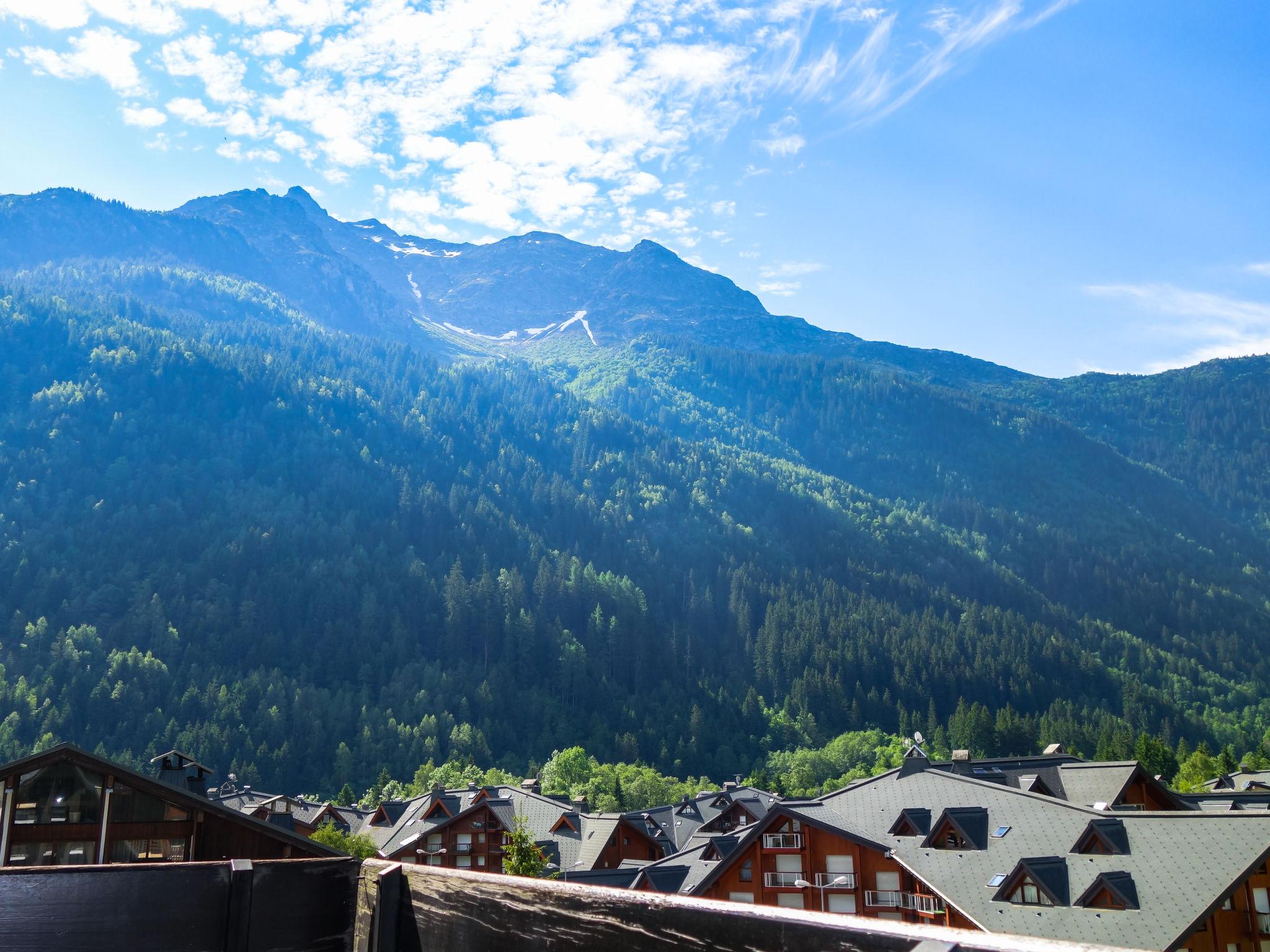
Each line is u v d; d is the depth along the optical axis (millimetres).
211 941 3268
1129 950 1672
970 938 1863
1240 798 62719
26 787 28547
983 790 39094
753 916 2219
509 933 2906
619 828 62344
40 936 3082
